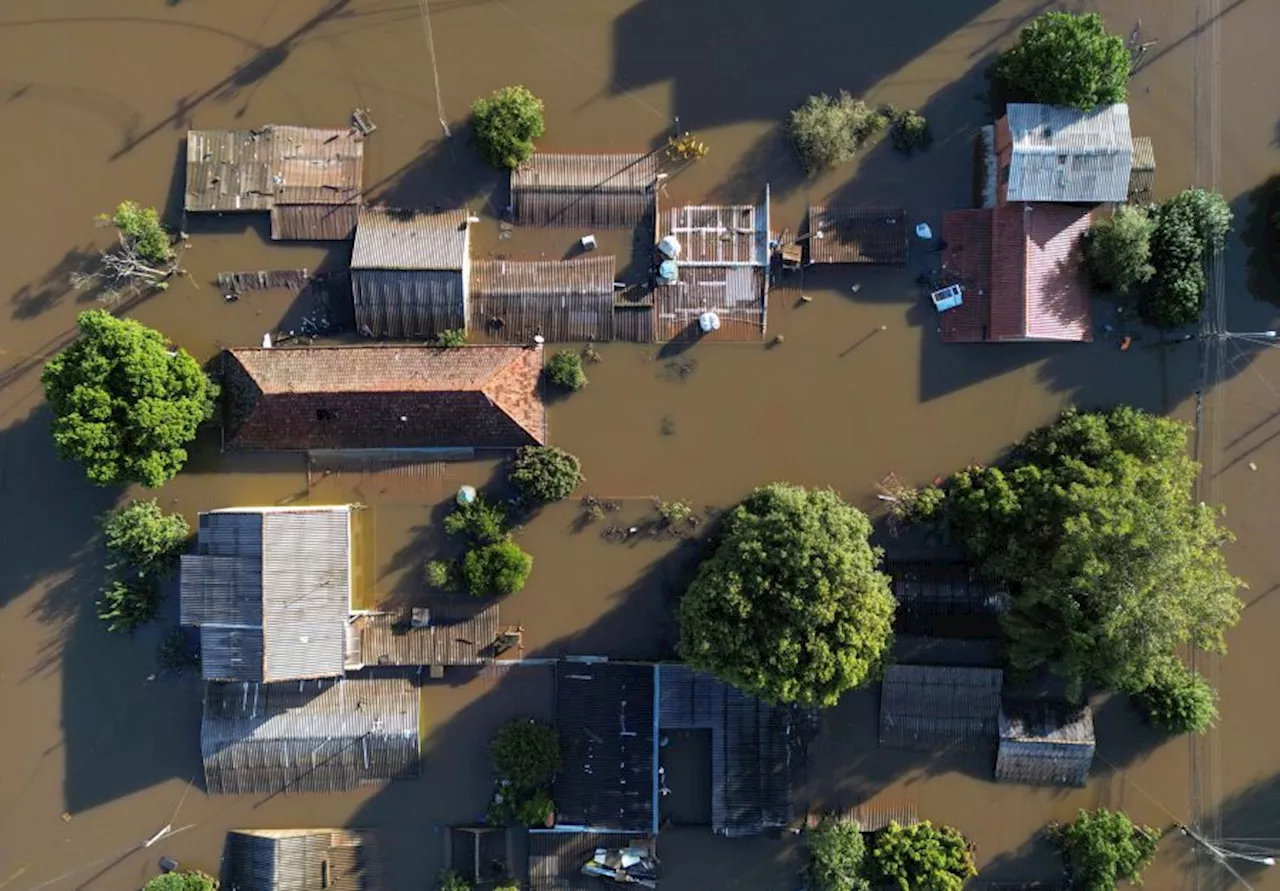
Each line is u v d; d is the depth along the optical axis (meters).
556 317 43.50
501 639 43.06
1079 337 42.69
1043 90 41.62
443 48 43.94
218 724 42.25
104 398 39.06
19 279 43.59
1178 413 43.94
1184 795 43.66
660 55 44.09
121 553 42.12
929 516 42.66
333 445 42.94
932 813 43.53
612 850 42.88
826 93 44.12
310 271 43.62
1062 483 40.00
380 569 43.47
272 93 43.72
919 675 42.50
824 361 44.09
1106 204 43.44
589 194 43.50
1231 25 44.03
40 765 43.31
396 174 43.75
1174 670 41.34
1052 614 39.69
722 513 43.78
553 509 43.75
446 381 41.56
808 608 35.78
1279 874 43.34
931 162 44.03
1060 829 43.19
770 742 42.59
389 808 43.72
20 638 43.34
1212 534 38.62
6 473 43.38
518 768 41.47
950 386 44.03
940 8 43.84
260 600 39.09
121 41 43.72
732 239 43.62
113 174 43.69
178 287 43.69
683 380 43.91
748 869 43.66
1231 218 42.72
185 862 43.38
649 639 43.69
